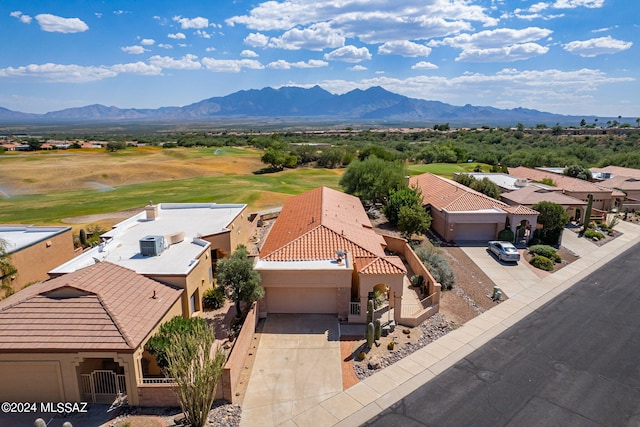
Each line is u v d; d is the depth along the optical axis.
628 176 58.88
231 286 20.88
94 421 14.14
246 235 34.97
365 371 17.27
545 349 19.19
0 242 22.52
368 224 32.00
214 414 14.64
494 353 18.81
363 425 14.27
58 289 16.50
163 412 14.58
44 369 14.79
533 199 41.34
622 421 14.55
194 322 17.48
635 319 22.27
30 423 14.06
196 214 32.41
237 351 16.70
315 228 26.03
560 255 33.50
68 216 48.16
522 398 15.70
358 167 48.72
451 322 21.73
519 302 24.39
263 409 14.95
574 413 14.94
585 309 23.47
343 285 21.55
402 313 22.16
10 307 16.02
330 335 20.22
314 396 15.69
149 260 22.20
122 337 14.88
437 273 25.91
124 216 48.03
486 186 46.62
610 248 35.56
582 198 48.31
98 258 22.48
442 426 14.23
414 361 18.06
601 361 18.23
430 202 41.75
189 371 14.12
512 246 32.16
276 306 22.44
